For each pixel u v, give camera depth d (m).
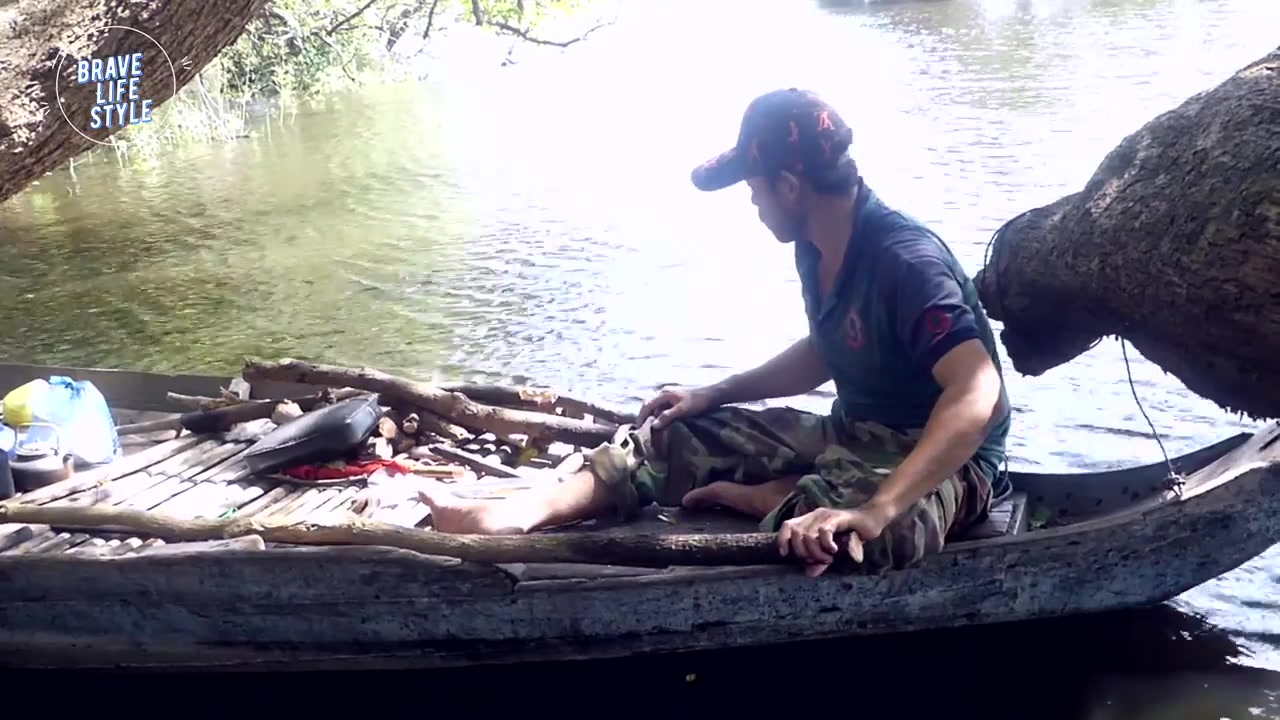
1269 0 13.65
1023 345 3.36
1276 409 2.72
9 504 3.02
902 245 2.50
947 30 14.20
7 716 2.96
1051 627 2.95
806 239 2.65
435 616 2.72
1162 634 3.00
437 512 2.81
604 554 2.58
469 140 10.09
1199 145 2.76
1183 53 11.23
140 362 5.56
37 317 6.25
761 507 2.85
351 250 7.16
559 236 7.19
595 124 10.42
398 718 2.92
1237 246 2.57
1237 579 3.21
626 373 5.10
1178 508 2.74
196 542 2.88
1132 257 2.83
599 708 2.89
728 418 2.95
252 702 2.96
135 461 3.36
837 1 17.72
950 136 8.80
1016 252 3.26
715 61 13.27
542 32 13.99
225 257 7.18
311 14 11.52
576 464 3.15
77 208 8.52
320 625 2.76
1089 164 7.79
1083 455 4.04
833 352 2.72
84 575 2.75
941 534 2.58
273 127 11.05
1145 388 4.51
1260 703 2.75
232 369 5.42
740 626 2.72
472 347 5.48
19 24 3.70
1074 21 13.76
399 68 13.11
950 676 2.89
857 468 2.58
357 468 3.31
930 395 2.64
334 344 5.63
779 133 2.53
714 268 6.42
